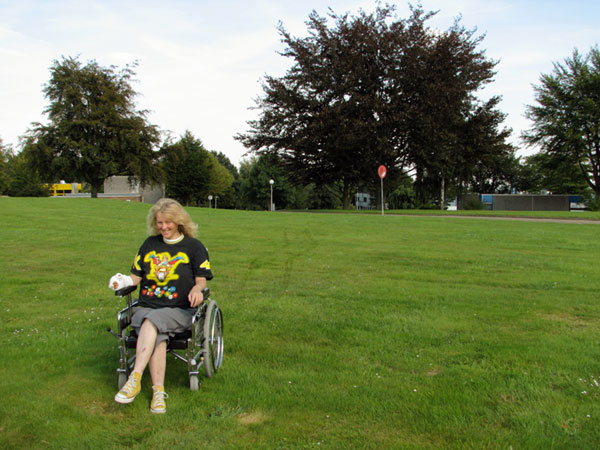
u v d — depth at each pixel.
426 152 30.92
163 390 3.47
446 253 10.84
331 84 30.56
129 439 2.94
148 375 3.99
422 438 2.95
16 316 5.68
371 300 6.60
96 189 46.38
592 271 8.75
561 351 4.48
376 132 29.61
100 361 4.28
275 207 75.56
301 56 31.55
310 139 31.55
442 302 6.46
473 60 30.62
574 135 42.44
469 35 31.19
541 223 18.78
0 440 2.91
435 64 29.47
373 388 3.66
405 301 6.53
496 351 4.48
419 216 23.56
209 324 3.79
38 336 4.93
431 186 57.56
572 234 14.79
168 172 63.41
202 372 4.04
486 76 31.11
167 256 3.79
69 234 13.02
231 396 3.54
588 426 3.05
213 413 3.26
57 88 43.81
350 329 5.25
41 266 8.79
